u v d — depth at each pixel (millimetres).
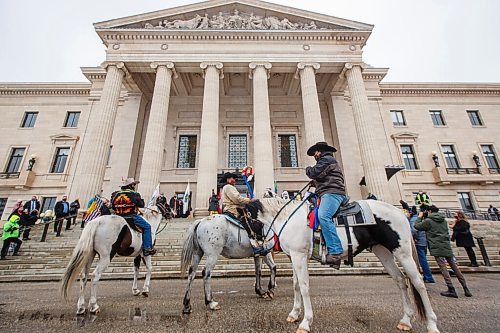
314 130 20641
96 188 18438
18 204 12922
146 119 28094
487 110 31656
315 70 23172
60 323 4480
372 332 3934
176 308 5297
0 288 7855
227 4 24500
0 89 29672
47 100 29969
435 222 6723
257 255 5781
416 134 29484
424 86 31656
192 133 27734
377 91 29859
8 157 27688
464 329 4035
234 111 28719
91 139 19406
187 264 5344
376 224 4270
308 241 4406
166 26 24109
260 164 19375
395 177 26266
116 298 6223
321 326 4176
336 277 8953
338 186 4539
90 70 28828
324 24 24812
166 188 25281
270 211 5062
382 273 9391
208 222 5586
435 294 6562
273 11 24828
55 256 10719
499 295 6297
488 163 29547
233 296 6305
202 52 22906
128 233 5668
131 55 22469
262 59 22984
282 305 5441
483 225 16672
